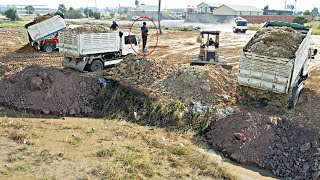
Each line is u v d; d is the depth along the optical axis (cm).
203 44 1831
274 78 1262
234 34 4266
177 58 2378
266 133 1155
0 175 889
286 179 1008
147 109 1408
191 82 1488
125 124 1343
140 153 1070
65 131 1238
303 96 1474
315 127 1198
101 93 1539
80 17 9250
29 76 1583
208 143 1216
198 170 997
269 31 1409
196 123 1320
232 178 970
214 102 1415
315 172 1002
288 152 1093
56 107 1477
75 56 1738
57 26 2514
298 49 1235
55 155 1023
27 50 2516
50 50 2519
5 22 5803
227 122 1248
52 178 888
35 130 1230
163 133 1267
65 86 1554
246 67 1320
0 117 1378
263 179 997
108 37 1817
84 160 1001
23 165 949
